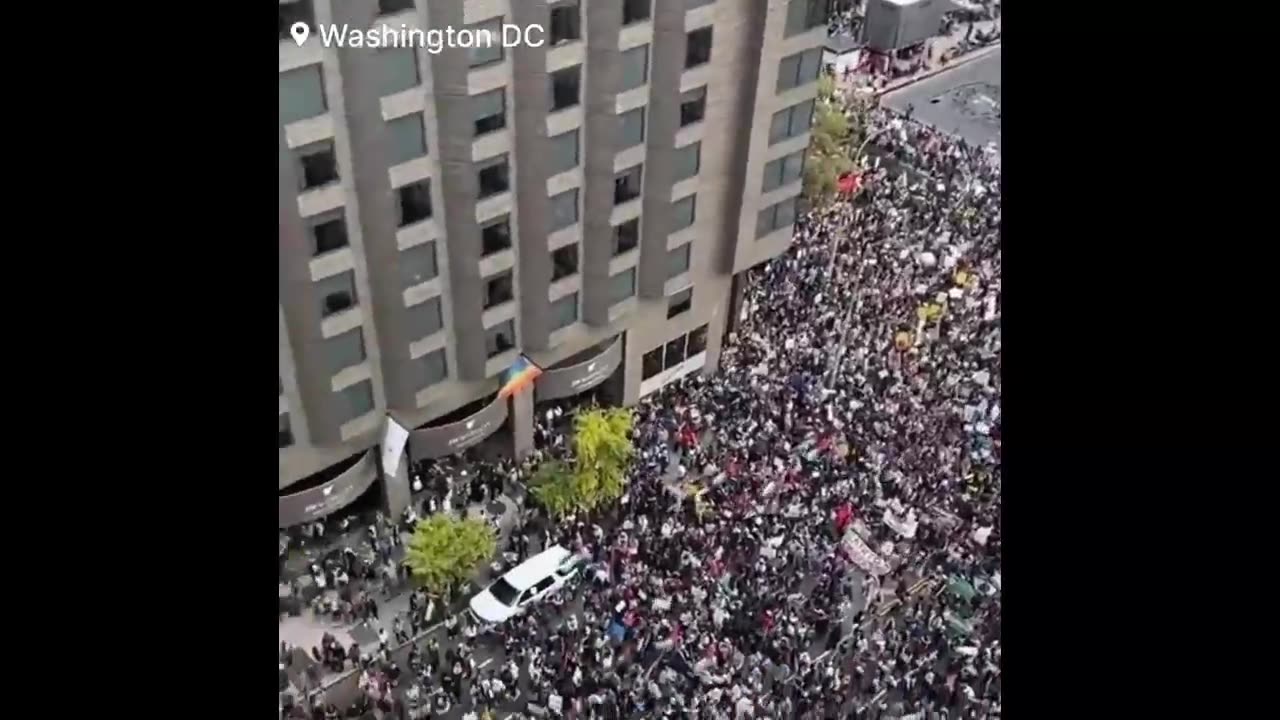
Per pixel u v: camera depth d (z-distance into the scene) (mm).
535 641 43438
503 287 46875
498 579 45469
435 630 44969
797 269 64125
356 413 45281
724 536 47250
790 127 52219
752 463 51250
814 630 43875
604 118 45031
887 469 50750
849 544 46594
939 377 56594
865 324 60281
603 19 42469
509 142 43125
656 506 49031
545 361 50906
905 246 66875
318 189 39000
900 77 92500
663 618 43594
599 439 47844
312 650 43062
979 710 40938
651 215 49938
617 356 53156
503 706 41188
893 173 75312
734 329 59312
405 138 40188
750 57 48062
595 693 40812
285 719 40781
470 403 50875
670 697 40375
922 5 89375
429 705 41500
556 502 47781
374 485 49469
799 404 54656
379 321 44062
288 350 42000
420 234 42750
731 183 52094
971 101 89312
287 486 45625
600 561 46688
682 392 57281
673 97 46188
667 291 52656
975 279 63719
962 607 44781
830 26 91938
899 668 42438
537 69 41875
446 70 39688
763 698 40906
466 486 50906
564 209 46531
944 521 48375
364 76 37625
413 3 37781
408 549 44906
